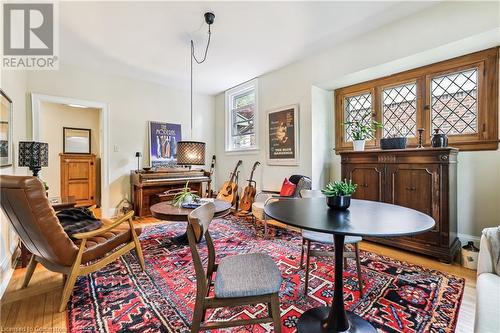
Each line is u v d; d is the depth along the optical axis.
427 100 2.83
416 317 1.52
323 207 1.53
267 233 3.13
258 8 2.38
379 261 2.34
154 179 4.17
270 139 4.20
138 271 2.17
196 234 1.16
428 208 2.38
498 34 2.15
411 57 2.61
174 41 3.02
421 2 2.33
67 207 2.59
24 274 2.12
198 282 1.14
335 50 3.22
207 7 2.35
